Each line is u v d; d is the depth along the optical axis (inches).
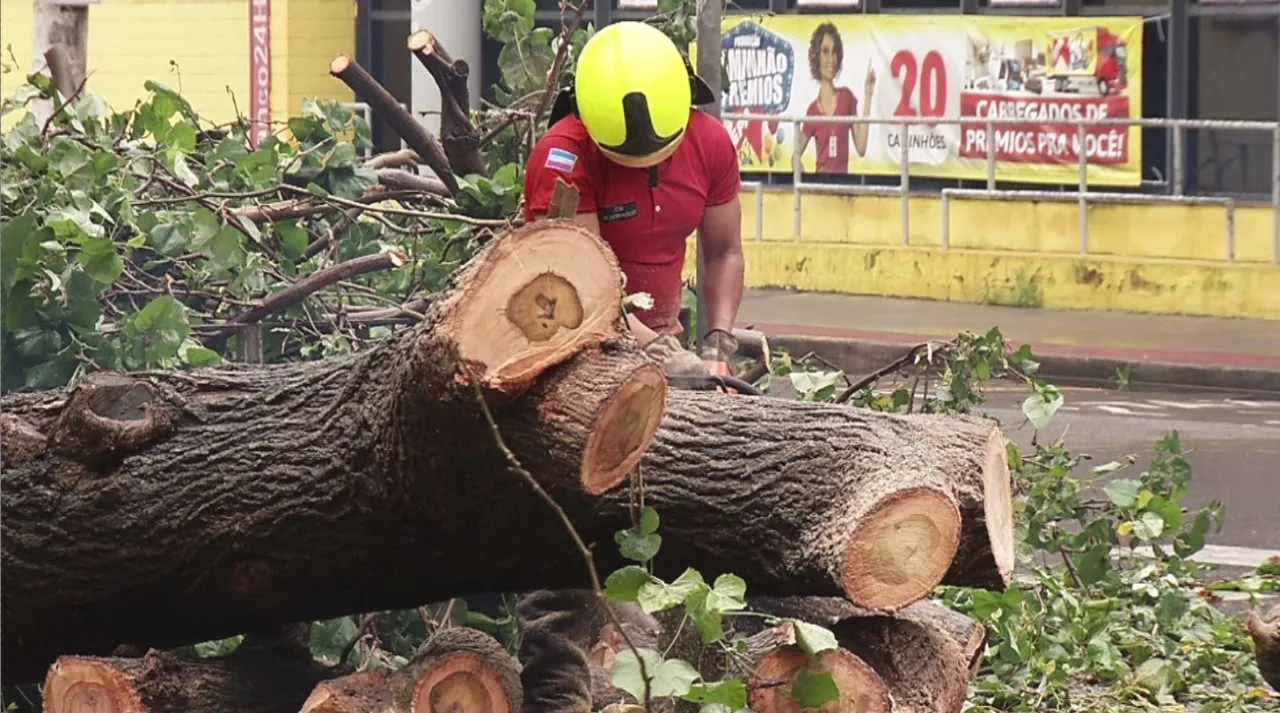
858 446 239.0
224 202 426.0
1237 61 1067.9
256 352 437.1
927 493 230.4
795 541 236.8
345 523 248.5
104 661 257.4
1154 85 1089.4
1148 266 1011.9
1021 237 1071.6
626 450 225.1
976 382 364.8
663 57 306.5
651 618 291.6
